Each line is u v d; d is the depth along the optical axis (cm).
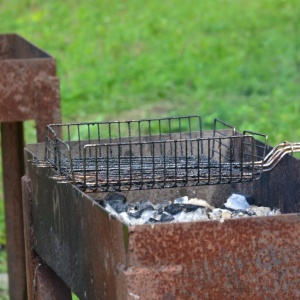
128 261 657
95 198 913
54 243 828
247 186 935
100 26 3294
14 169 1375
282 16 3197
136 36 3127
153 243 659
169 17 3312
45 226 855
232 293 680
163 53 2931
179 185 831
